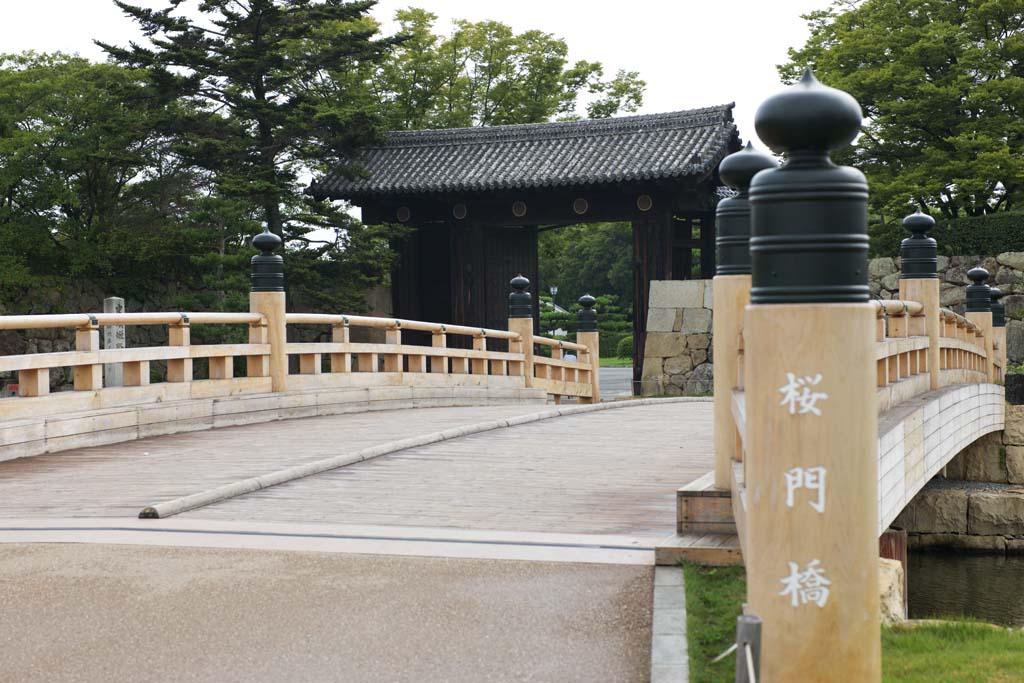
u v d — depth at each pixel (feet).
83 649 14.35
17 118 85.30
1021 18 92.12
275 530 20.92
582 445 34.68
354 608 15.89
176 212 90.38
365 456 31.09
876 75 90.99
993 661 16.10
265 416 42.45
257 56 85.20
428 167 90.99
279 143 86.74
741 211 18.95
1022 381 59.72
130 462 30.78
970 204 96.53
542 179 84.94
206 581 17.34
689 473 28.50
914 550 58.49
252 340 43.57
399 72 115.34
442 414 46.78
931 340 37.96
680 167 81.51
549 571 17.78
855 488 9.93
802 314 9.87
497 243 93.25
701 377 84.28
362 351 49.19
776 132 9.81
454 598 16.34
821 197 9.82
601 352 183.52
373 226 89.40
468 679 13.21
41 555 19.08
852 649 9.96
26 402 32.55
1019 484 59.52
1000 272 91.71
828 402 9.87
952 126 93.35
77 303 89.81
